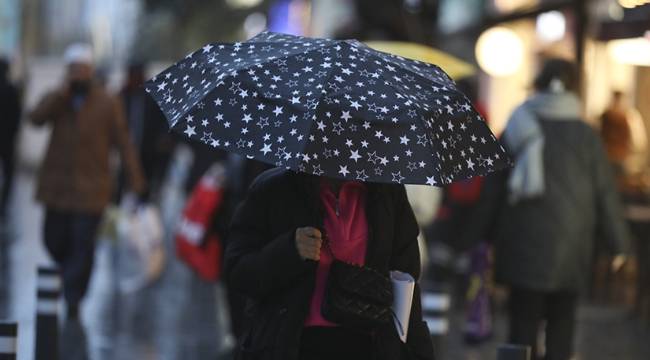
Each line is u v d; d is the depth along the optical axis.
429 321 19.53
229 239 13.05
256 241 12.88
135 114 47.00
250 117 11.72
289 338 12.37
